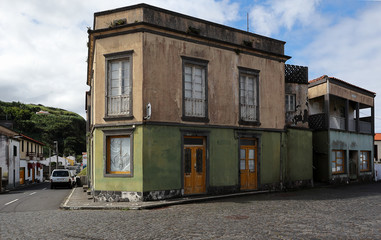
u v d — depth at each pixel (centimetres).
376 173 2700
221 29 1453
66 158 7756
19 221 884
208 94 1382
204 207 1068
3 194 2183
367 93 2525
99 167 1262
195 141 1354
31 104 13775
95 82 1288
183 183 1282
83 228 762
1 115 9000
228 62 1457
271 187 1566
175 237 661
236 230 716
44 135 9294
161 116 1248
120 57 1251
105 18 1294
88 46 1461
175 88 1292
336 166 2158
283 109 1650
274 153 1596
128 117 1224
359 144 2400
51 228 770
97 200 1248
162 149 1241
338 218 856
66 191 2225
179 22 1330
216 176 1379
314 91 2170
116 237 671
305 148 1783
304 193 1493
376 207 1062
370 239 646
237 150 1454
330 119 2139
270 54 1608
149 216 911
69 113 13250
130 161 1220
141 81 1215
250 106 1523
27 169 4247
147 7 1255
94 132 1286
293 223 790
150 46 1242
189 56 1336
